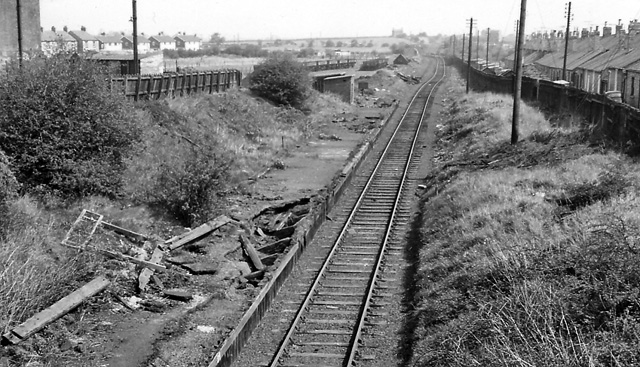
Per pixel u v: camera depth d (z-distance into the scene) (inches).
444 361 450.9
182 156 1014.4
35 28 1392.7
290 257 700.0
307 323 574.2
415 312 578.9
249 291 647.1
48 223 675.4
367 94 2696.9
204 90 1514.5
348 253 776.3
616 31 2746.1
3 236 599.5
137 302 593.3
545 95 1683.1
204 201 823.1
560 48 3395.7
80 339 515.5
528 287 472.1
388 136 1675.7
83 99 778.8
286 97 1820.9
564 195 738.2
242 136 1366.9
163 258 698.8
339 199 1033.5
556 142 1090.1
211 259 724.0
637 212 581.6
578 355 374.3
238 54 5002.5
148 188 845.2
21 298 521.7
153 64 1748.3
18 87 752.3
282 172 1200.8
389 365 499.5
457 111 1962.4
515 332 421.4
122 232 720.3
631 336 382.9
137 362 492.1
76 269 603.2
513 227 663.1
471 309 514.0
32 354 479.8
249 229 842.8
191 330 553.6
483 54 6565.0
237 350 510.6
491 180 901.8
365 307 597.0
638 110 894.4
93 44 3939.5
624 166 797.9
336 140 1585.9
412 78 3649.1
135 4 1507.1
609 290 434.6
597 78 2053.4
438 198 930.1
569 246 532.7
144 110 1122.0
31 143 740.7
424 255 721.0
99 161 792.3
